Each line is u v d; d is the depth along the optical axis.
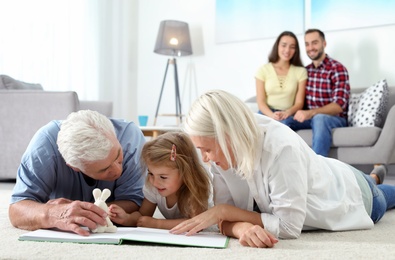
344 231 1.42
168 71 5.20
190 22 5.02
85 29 5.04
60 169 1.43
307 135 3.45
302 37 4.26
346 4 3.99
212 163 1.38
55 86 4.80
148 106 5.37
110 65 5.27
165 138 1.36
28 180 1.38
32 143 1.42
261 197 1.30
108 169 1.29
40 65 4.69
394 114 3.11
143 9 5.41
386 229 1.48
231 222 1.28
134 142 1.54
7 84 3.40
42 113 3.10
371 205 1.56
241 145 1.17
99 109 4.01
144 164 1.38
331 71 3.69
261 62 4.54
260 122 1.29
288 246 1.17
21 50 4.55
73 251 1.06
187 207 1.40
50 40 4.75
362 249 1.14
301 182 1.24
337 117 3.49
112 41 5.28
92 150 1.23
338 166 1.54
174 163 1.31
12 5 4.48
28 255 1.02
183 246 1.14
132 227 1.38
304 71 3.80
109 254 1.04
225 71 4.77
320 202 1.36
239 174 1.26
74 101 3.07
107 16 5.25
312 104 3.74
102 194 1.28
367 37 3.91
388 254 1.09
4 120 3.15
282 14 4.37
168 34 4.70
